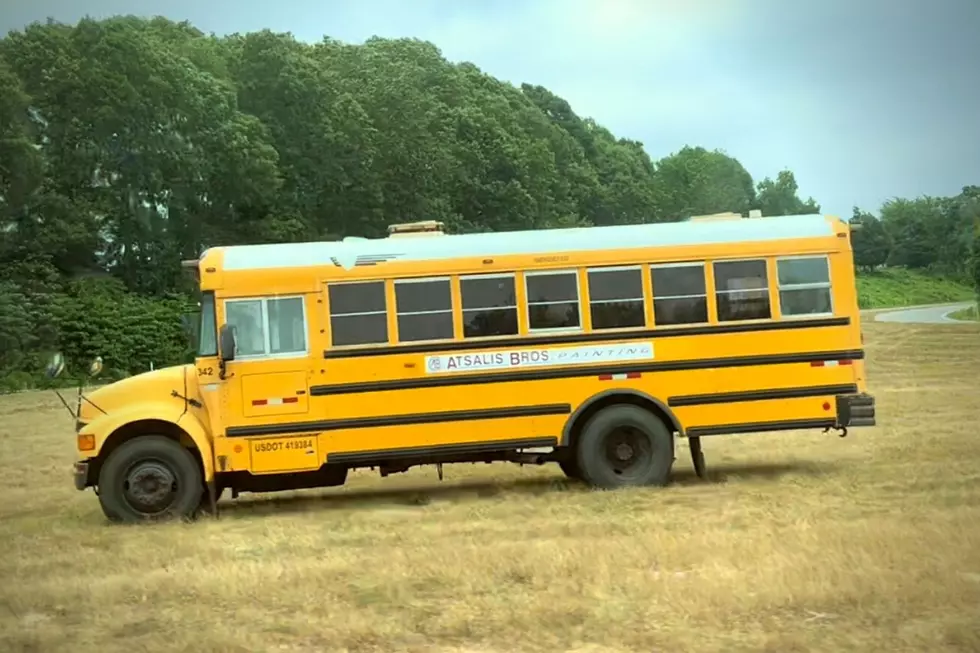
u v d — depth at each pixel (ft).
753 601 21.42
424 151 217.56
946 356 110.52
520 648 19.36
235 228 188.96
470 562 25.80
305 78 198.59
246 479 37.86
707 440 51.83
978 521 28.45
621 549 26.66
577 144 319.47
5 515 38.40
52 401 108.88
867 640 18.97
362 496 40.86
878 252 364.58
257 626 21.33
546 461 39.47
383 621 21.33
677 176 384.88
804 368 38.27
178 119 176.35
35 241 161.58
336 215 205.67
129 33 172.55
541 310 37.65
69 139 167.32
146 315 161.17
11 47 167.73
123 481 35.76
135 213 177.47
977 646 18.53
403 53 271.28
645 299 38.01
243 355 36.32
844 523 28.94
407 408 36.86
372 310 37.01
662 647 19.10
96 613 22.90
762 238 38.50
